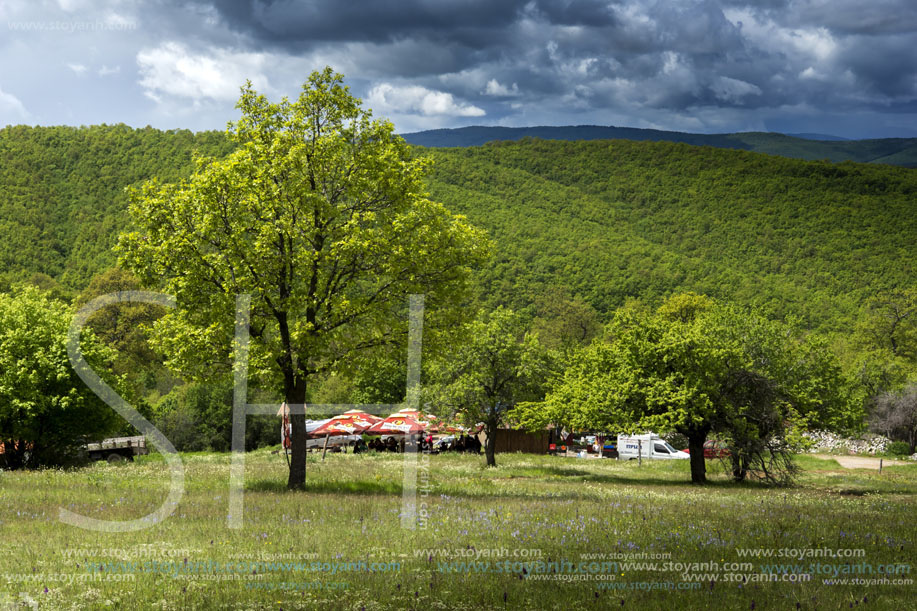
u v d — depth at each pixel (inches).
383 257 912.9
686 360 1270.9
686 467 1758.1
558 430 2516.0
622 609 322.3
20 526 535.5
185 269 876.0
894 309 3993.6
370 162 934.4
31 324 1311.5
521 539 505.4
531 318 5551.2
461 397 1524.4
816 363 1352.1
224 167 884.0
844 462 2037.4
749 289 6417.3
